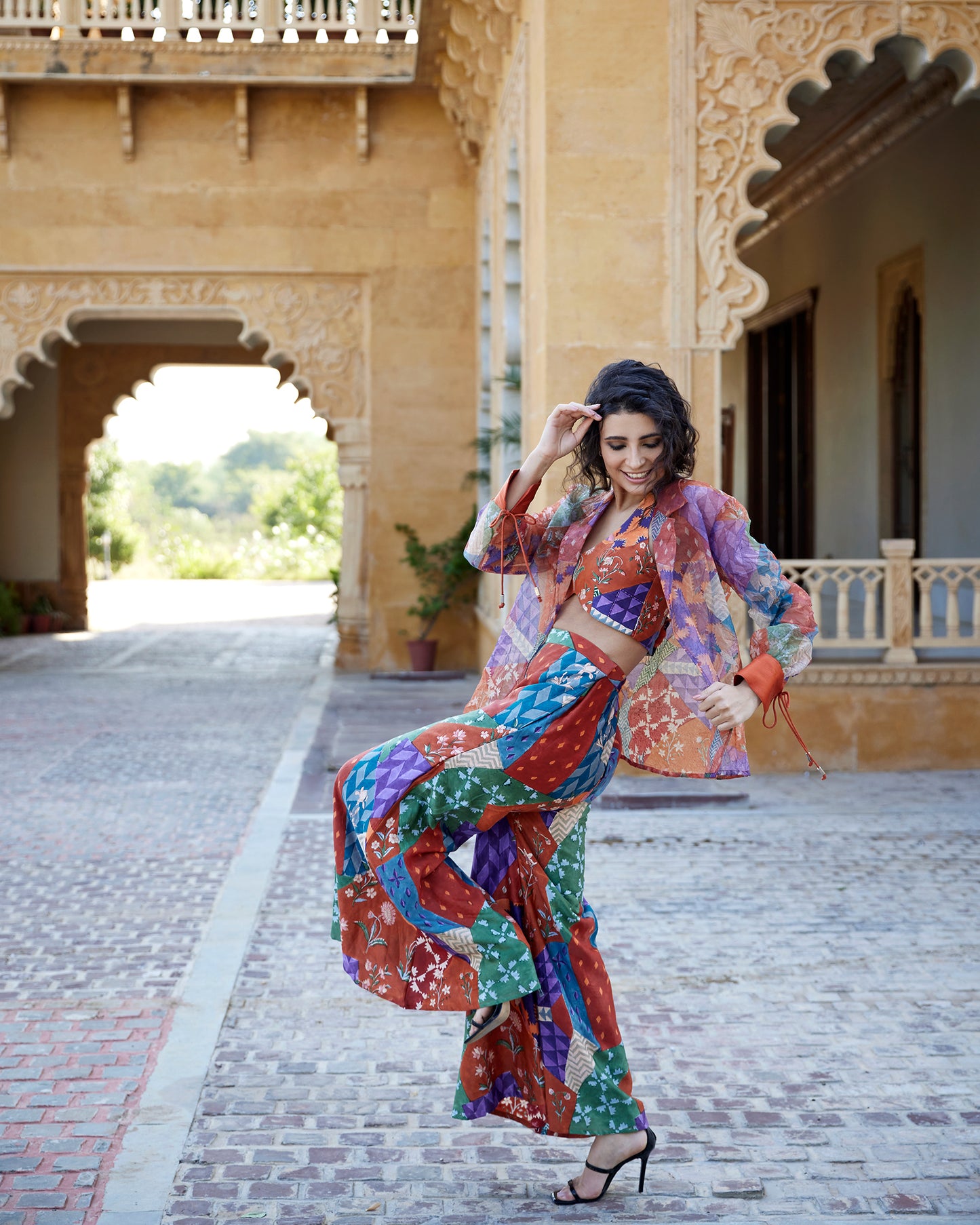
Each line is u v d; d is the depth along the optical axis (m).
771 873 5.57
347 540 13.81
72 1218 2.67
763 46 7.73
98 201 12.99
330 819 6.76
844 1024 3.82
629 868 5.66
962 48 7.75
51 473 19.28
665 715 2.71
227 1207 2.73
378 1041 3.71
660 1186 2.82
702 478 7.84
